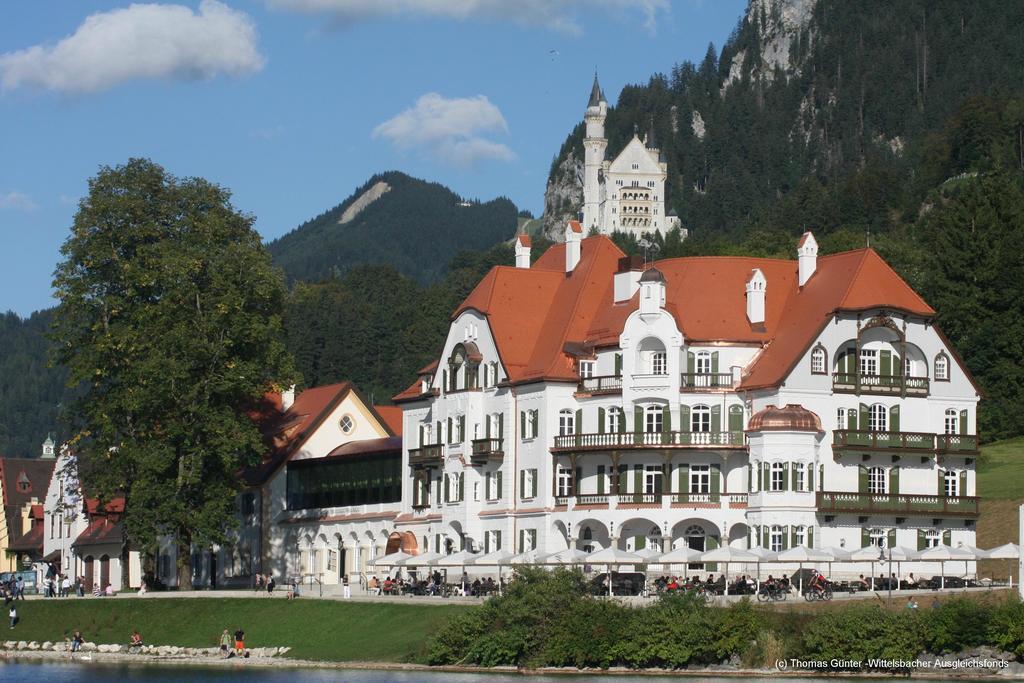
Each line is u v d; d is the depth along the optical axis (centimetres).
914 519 13788
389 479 16225
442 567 14850
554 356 14462
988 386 19700
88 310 14900
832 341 13650
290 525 17412
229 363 14850
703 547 13800
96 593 17012
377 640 12169
